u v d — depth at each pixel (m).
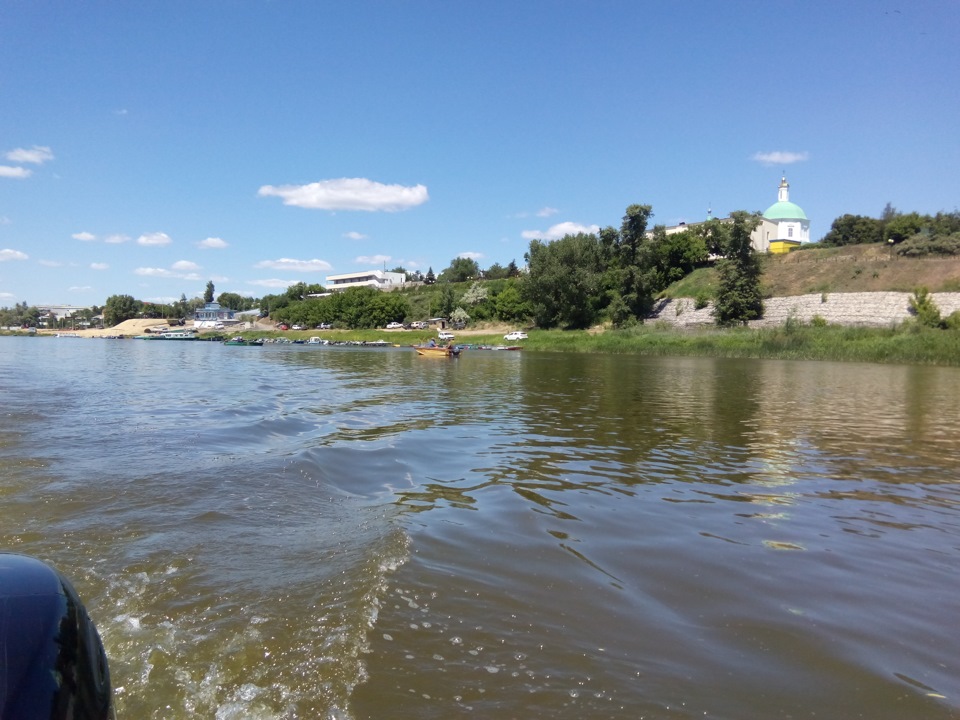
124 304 155.62
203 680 3.61
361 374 31.78
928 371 37.50
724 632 4.49
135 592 4.80
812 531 7.05
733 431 14.25
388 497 8.04
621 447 12.02
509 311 95.44
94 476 8.44
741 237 69.38
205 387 23.30
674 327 72.62
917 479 9.73
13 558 2.28
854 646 4.33
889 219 96.50
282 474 8.83
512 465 10.19
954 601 5.18
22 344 84.75
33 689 1.72
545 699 3.54
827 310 65.81
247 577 5.15
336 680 3.65
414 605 4.71
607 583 5.32
